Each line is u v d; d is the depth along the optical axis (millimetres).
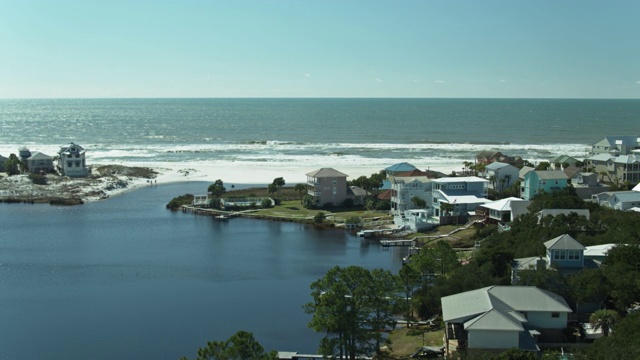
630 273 70312
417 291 80812
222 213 152375
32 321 81875
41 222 141625
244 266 107812
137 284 97500
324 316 65688
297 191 173250
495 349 59062
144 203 166250
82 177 195625
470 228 128375
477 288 74500
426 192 144000
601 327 63375
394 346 69688
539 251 83750
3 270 103938
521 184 148375
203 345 74125
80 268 105625
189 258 112812
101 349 73062
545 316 64812
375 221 141000
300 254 116125
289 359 68938
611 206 123000
